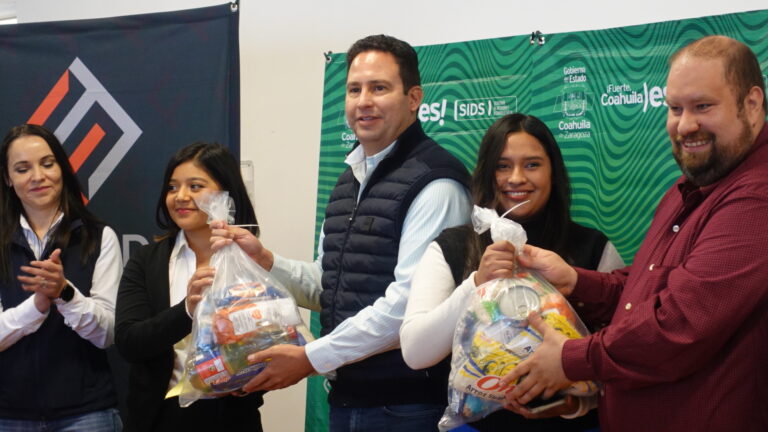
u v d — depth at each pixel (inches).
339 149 121.8
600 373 66.9
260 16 143.8
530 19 123.3
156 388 95.6
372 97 91.7
